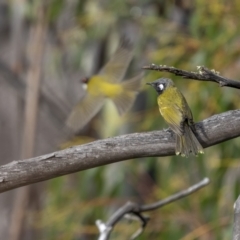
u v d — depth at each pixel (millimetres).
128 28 13531
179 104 6441
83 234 12992
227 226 10758
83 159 5246
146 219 7637
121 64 9180
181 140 5391
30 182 5207
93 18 12789
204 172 11016
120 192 11859
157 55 11352
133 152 5324
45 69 15508
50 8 13469
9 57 16562
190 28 11430
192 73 5391
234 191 10656
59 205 12031
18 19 15398
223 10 10797
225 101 10570
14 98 18531
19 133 16734
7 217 17609
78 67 14023
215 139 5512
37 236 14859
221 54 10820
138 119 12180
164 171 11656
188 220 11406
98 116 14094
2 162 18531
